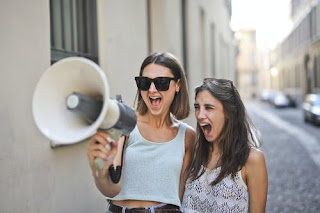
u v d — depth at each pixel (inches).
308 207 195.2
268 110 1270.9
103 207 135.7
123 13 160.6
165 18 233.3
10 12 86.2
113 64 147.4
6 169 83.6
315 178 260.4
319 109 677.9
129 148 75.6
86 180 121.7
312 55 1200.2
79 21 133.0
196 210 76.4
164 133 79.0
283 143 443.2
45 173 98.7
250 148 75.0
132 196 73.4
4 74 83.4
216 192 74.5
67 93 49.1
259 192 74.2
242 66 2532.0
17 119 87.6
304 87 1322.6
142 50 189.5
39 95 47.1
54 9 116.8
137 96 82.4
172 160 75.4
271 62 2305.6
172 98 78.2
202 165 77.9
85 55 132.4
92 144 52.9
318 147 407.8
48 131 46.1
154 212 73.0
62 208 107.3
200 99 77.4
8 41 85.2
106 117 48.5
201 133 79.2
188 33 322.0
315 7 1155.9
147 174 74.1
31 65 93.7
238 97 77.8
